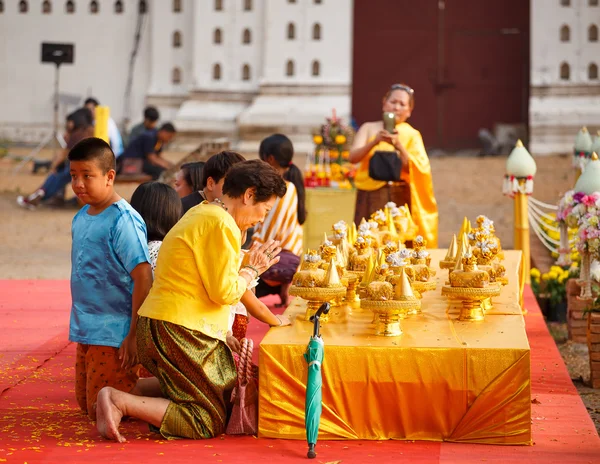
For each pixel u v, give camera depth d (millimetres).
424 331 7488
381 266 7555
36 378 8992
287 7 37875
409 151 12945
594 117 36531
